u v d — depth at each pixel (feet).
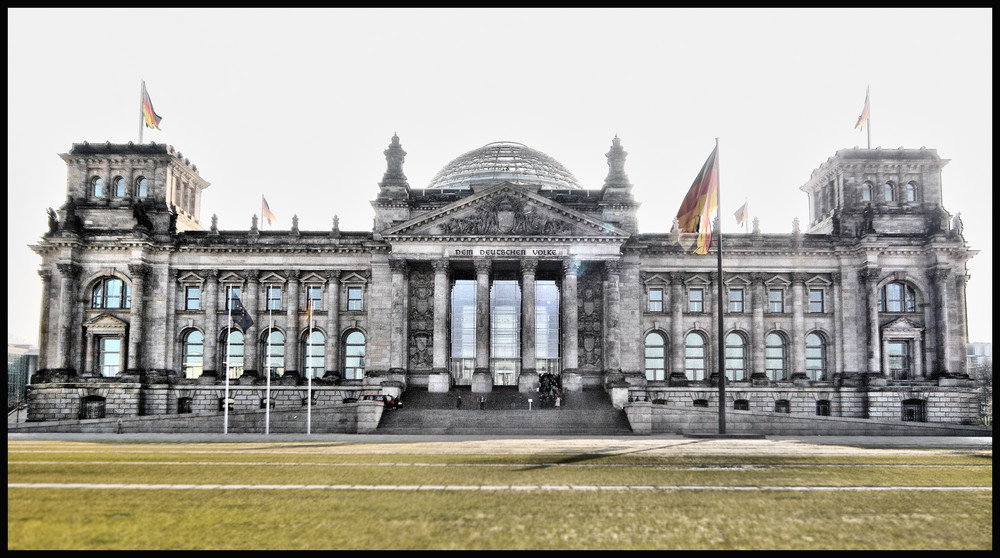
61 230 350.23
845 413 350.02
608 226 334.44
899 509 108.06
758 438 233.35
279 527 95.76
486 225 337.52
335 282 361.51
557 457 165.58
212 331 358.43
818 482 130.00
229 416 268.62
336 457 165.68
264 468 145.38
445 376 331.36
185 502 110.11
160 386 350.43
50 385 345.10
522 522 98.99
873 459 163.84
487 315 332.80
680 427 266.16
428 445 201.36
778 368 364.38
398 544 87.97
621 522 99.30
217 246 359.87
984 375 540.52
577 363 333.42
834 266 362.33
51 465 148.25
